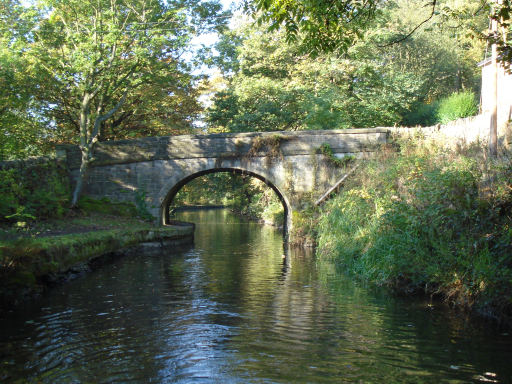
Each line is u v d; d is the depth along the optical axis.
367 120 25.41
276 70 27.53
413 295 8.91
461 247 8.12
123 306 8.09
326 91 24.02
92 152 19.39
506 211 7.81
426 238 8.97
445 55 32.59
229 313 7.64
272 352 5.80
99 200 19.34
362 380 4.96
